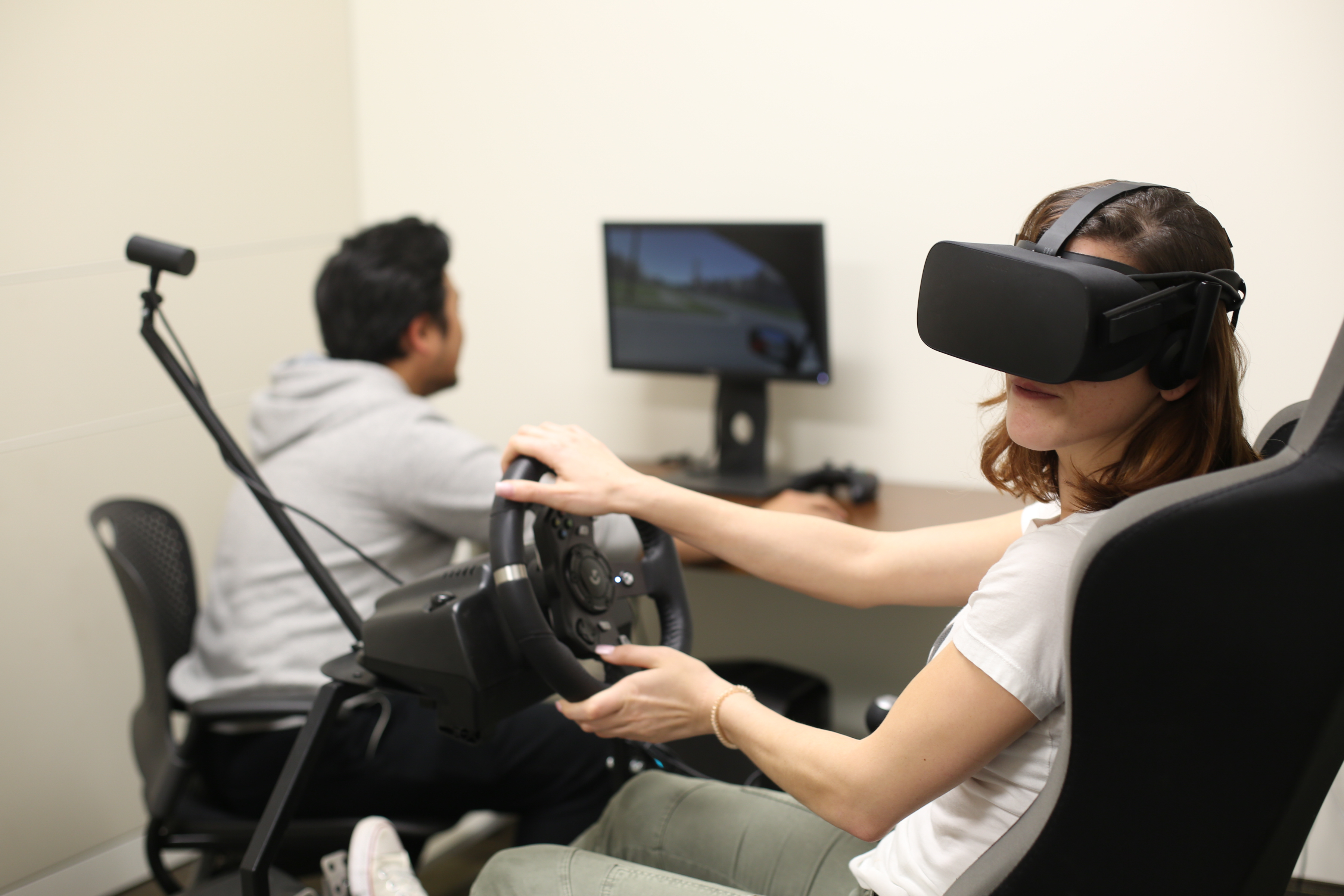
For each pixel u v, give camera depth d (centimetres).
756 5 235
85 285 204
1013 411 92
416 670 123
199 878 167
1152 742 78
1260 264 202
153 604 157
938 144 223
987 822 94
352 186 278
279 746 155
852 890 109
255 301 245
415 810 162
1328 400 74
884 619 245
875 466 243
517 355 277
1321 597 73
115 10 209
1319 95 194
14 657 193
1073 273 81
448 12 266
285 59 253
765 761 104
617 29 250
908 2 221
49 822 200
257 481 140
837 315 239
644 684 111
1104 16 206
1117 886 82
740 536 126
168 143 222
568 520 121
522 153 265
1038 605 86
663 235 234
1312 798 79
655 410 265
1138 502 75
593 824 168
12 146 190
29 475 195
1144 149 207
